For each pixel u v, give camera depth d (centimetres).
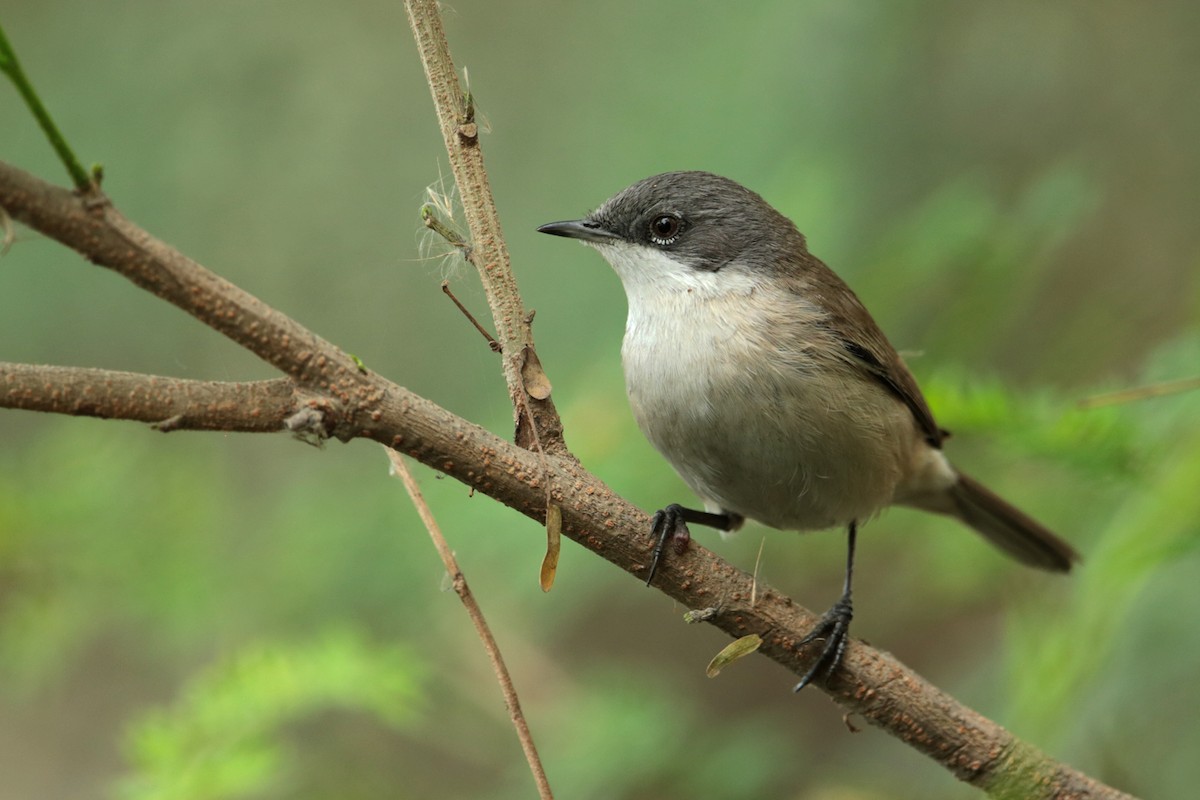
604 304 1141
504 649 1083
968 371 948
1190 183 1179
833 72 1125
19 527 1069
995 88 1183
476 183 600
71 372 488
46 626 1070
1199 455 682
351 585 1055
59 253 1268
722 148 1140
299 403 520
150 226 1262
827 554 1079
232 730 793
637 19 1275
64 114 1259
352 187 1305
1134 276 1134
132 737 816
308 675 807
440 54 600
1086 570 806
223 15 1327
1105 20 1216
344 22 1348
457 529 996
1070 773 630
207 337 1304
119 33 1298
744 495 858
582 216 1201
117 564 1081
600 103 1257
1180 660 706
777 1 1161
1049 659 721
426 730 1064
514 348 595
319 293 1286
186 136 1279
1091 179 1106
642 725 952
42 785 1248
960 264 955
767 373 803
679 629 1312
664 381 828
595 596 1143
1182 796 706
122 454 1131
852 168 1115
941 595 1052
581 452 976
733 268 864
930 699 639
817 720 1254
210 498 1141
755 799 942
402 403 541
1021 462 991
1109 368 1024
